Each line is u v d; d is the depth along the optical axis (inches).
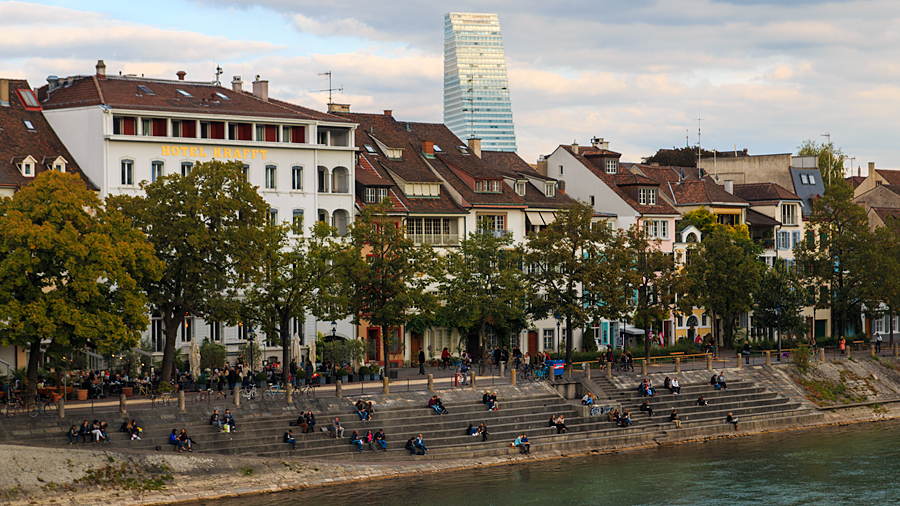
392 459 2534.5
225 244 2632.9
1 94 3147.1
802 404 3467.0
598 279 3287.4
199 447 2331.4
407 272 2952.8
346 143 3580.2
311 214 3415.4
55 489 2055.9
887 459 2847.0
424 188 3698.3
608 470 2645.2
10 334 2191.2
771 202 4677.7
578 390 3127.5
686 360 3740.2
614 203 4234.7
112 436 2265.0
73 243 2244.1
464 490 2395.4
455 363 3452.3
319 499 2251.5
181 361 2997.0
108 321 2269.9
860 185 5876.0
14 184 2893.7
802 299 4005.9
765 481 2581.2
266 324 2765.7
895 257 4247.0
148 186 2652.6
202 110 3218.5
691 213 4384.8
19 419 2210.9
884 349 4239.7
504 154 4439.0
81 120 3112.7
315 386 2844.5
